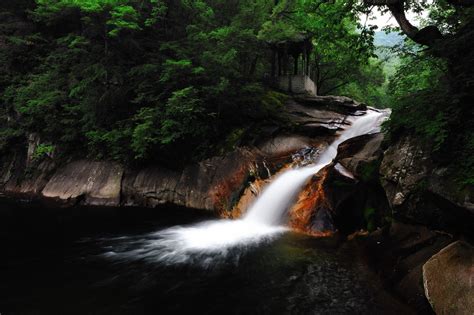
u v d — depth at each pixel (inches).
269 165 575.2
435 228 273.6
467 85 245.6
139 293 275.6
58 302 260.1
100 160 736.3
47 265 338.0
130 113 716.7
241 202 539.8
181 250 377.4
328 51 536.7
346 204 397.4
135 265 335.0
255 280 293.0
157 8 663.8
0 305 254.4
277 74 997.2
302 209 441.7
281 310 243.4
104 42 745.0
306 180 476.7
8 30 935.0
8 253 375.9
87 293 275.7
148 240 418.9
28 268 330.3
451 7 344.8
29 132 852.6
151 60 679.7
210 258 350.0
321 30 460.4
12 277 308.7
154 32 741.9
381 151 385.4
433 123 254.2
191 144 658.8
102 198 660.7
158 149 653.3
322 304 247.3
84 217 549.6
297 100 798.5
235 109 665.6
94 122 726.5
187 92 567.5
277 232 428.1
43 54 922.1
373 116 692.1
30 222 516.4
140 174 684.1
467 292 191.0
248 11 746.2
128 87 698.2
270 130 655.8
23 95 833.5
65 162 782.5
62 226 493.0
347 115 745.0
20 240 425.4
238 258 345.7
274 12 797.9
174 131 623.8
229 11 802.2
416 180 281.6
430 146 277.4
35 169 807.7
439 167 261.3
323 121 682.2
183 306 254.5
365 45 426.9
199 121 639.1
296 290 270.2
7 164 877.2
